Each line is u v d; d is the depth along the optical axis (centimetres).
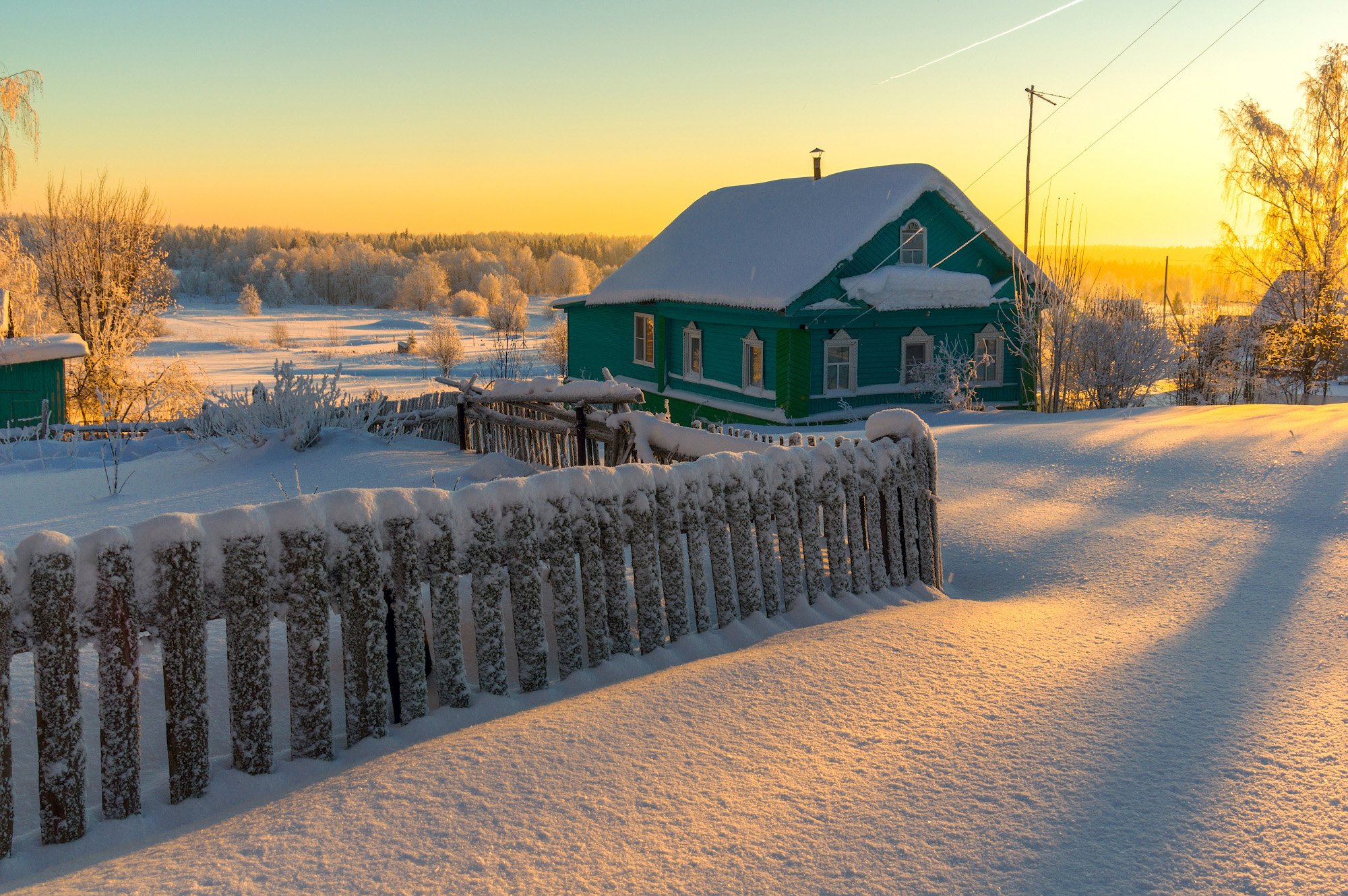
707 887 251
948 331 2130
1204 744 321
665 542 454
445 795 301
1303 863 252
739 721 351
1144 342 2047
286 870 263
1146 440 926
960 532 673
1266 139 2694
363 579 359
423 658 381
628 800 296
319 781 327
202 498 1076
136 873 264
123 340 2812
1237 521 639
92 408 2650
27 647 298
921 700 365
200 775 327
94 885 258
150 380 2817
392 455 1318
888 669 398
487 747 333
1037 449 947
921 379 2097
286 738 380
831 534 525
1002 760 314
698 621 472
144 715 393
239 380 4647
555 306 3039
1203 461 807
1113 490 754
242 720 336
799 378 1986
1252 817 275
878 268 2003
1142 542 612
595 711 362
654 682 392
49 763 299
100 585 308
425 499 381
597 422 954
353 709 360
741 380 2189
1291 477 726
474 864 263
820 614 505
